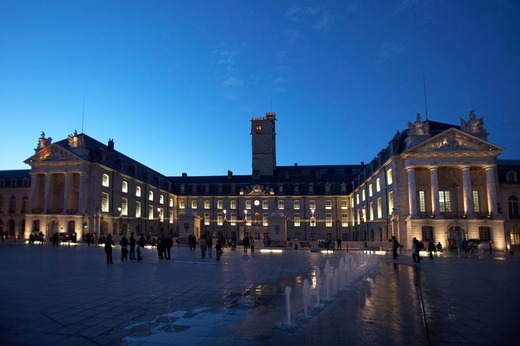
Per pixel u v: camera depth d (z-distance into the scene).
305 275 19.39
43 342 7.80
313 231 88.81
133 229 72.69
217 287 15.15
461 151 50.69
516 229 56.88
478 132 52.41
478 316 10.06
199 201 92.69
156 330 8.77
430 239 49.50
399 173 52.53
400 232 51.12
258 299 12.62
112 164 67.50
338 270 15.53
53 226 62.16
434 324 9.23
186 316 10.12
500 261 30.70
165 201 87.94
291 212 89.81
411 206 50.41
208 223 90.94
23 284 15.38
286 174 95.69
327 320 9.66
